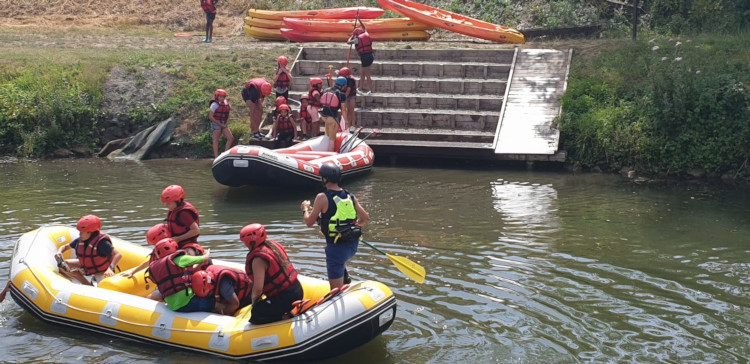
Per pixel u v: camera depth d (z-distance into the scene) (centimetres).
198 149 1781
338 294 733
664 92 1611
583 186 1467
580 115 1672
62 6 2728
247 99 1667
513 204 1316
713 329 780
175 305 749
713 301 859
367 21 2153
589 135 1619
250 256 707
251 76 1931
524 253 1033
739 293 884
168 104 1838
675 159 1559
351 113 1723
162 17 2652
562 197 1372
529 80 1822
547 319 802
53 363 712
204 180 1530
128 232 1125
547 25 2256
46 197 1355
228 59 2002
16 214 1232
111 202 1320
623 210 1277
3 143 1789
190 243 811
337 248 768
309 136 1691
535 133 1658
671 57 1775
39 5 2728
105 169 1634
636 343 745
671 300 861
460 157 1658
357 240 773
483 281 918
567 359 709
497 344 741
